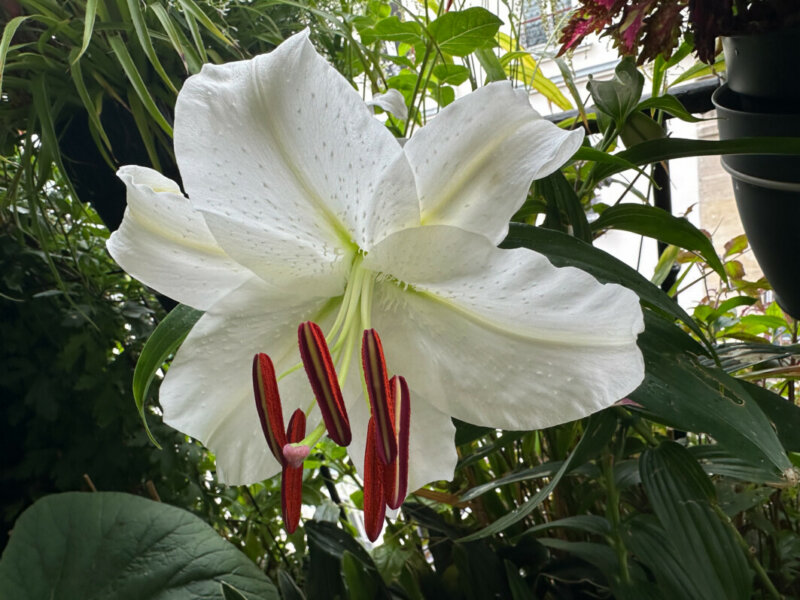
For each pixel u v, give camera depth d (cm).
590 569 27
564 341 15
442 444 18
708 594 19
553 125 14
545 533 32
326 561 28
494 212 15
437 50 26
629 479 24
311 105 14
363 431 19
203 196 14
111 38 23
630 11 23
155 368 20
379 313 18
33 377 33
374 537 16
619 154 22
